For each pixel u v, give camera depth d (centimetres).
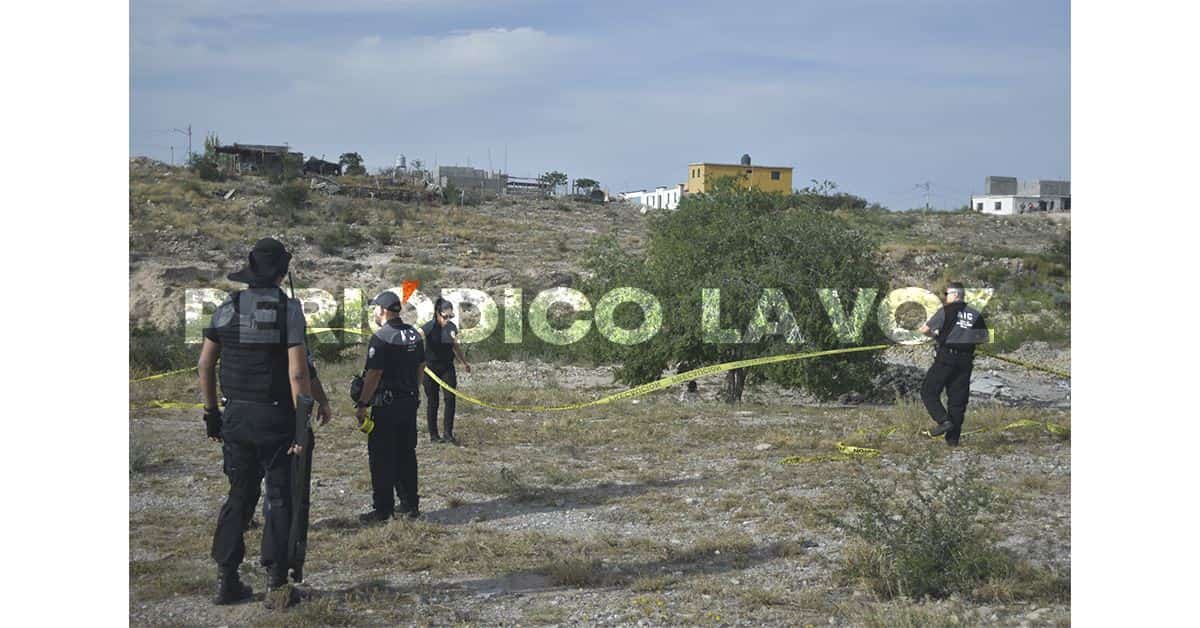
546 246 4712
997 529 687
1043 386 1812
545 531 733
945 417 1046
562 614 543
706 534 711
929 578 566
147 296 3144
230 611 551
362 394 750
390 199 5938
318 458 1030
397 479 774
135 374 1778
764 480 888
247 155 5909
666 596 573
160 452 1031
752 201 1591
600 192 7575
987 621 516
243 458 559
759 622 527
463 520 774
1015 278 3631
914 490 648
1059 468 914
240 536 565
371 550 679
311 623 524
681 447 1084
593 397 1538
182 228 4038
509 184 7638
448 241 4672
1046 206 6744
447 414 1124
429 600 568
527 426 1232
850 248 1551
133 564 629
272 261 559
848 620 526
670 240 1627
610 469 965
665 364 1638
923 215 5384
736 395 1579
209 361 560
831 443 1066
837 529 707
